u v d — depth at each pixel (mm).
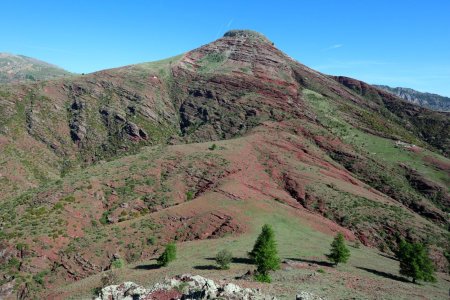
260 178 81625
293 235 57875
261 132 113125
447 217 83188
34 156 104875
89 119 127125
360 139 122938
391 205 80438
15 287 49656
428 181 98375
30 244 55812
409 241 65562
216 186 74562
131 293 28469
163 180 78500
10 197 82625
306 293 25672
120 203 70000
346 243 60656
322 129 120750
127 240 57531
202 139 124188
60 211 65000
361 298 28578
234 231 58406
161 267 43750
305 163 96188
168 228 60625
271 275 36062
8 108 115500
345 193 80125
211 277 34906
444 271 58625
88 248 55938
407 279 43094
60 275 51969
